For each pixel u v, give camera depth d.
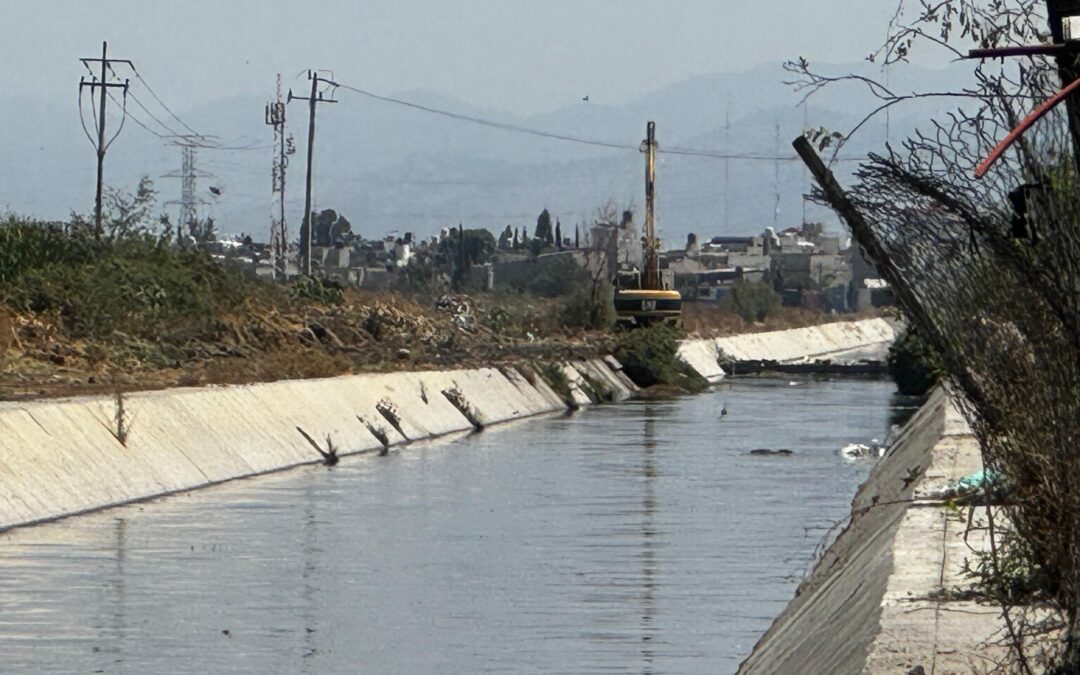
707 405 183.00
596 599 67.06
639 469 113.56
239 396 113.44
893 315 35.03
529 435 140.50
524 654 57.66
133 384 115.38
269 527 83.88
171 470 97.25
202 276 157.38
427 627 61.44
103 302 136.25
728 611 64.75
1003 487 35.16
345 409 126.56
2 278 137.38
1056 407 32.03
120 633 59.38
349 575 71.38
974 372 32.94
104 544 77.31
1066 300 30.55
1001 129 30.77
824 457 122.81
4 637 58.44
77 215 154.50
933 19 32.06
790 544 80.44
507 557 76.38
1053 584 34.81
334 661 56.25
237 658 56.25
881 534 54.38
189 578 69.56
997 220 30.92
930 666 33.69
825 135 32.19
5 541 77.19
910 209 31.73
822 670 40.91
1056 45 29.97
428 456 121.38
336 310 180.38
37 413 90.12
